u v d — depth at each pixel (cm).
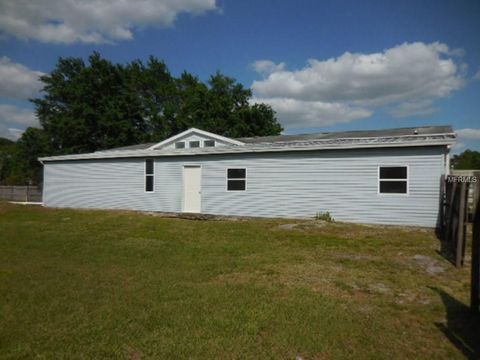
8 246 904
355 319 443
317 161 1311
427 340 394
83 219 1455
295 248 871
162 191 1664
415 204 1144
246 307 475
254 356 351
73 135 3869
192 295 521
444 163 1110
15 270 662
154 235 1060
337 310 470
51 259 759
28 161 4103
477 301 466
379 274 652
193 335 391
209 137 1994
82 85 3953
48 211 1812
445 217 1031
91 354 350
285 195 1376
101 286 562
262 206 1423
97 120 3938
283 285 577
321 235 1038
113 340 378
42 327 409
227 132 4300
